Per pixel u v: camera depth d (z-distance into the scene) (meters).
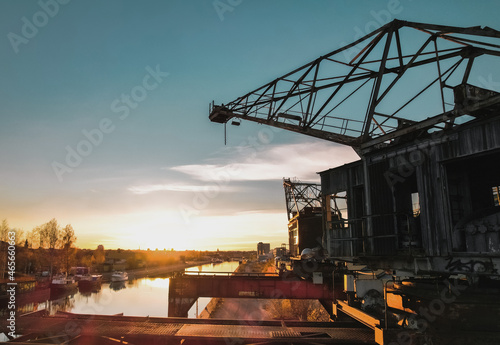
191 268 185.00
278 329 12.49
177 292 25.69
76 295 69.50
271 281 25.38
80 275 85.94
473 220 9.88
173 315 25.30
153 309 52.47
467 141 10.10
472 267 9.49
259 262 160.38
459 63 15.14
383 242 12.67
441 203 10.59
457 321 9.02
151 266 175.88
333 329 12.63
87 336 11.52
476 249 9.59
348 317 15.07
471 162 11.88
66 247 88.00
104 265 130.88
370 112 14.41
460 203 11.38
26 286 45.38
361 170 15.66
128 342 11.45
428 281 11.02
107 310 51.28
